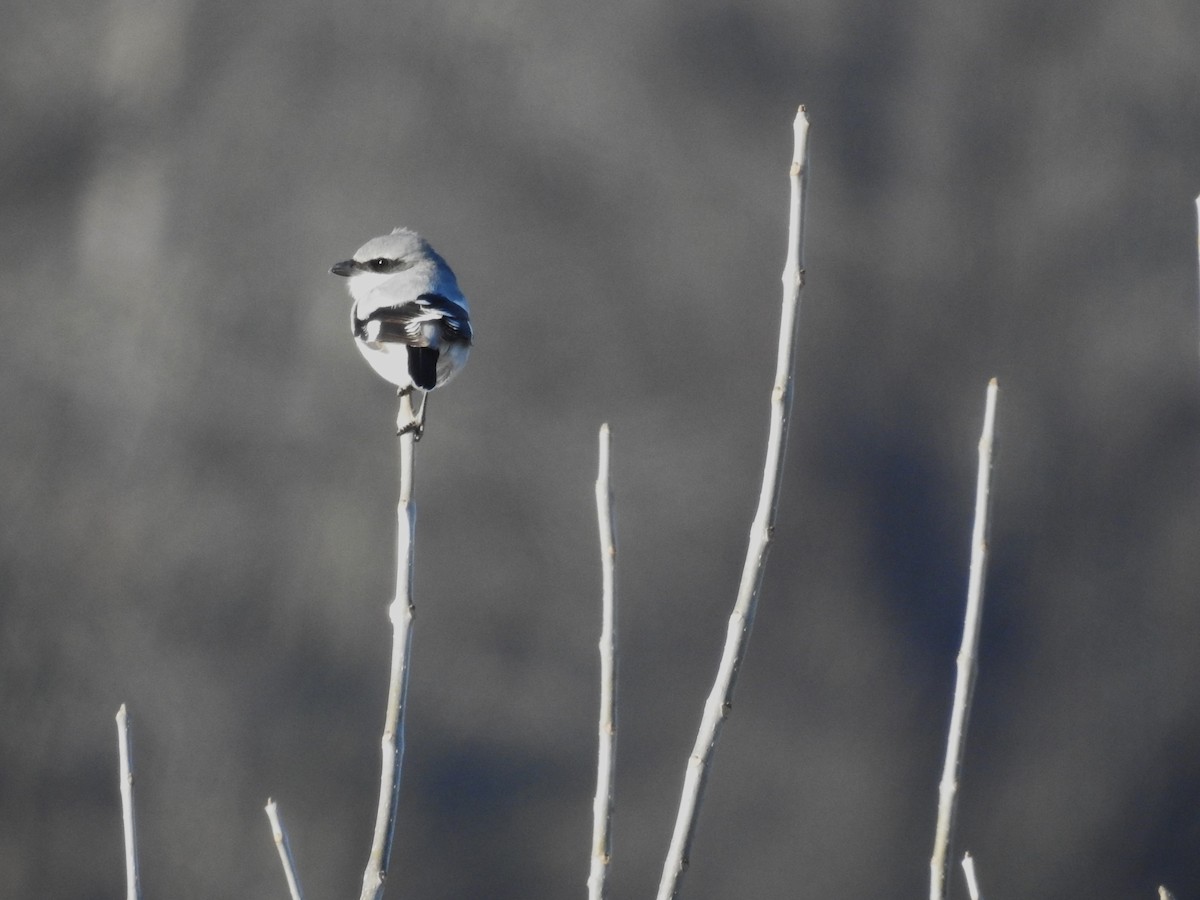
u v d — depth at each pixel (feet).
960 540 228.84
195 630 218.59
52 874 209.05
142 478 223.30
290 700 217.77
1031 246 240.32
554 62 241.96
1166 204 242.78
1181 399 235.81
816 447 228.43
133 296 230.48
